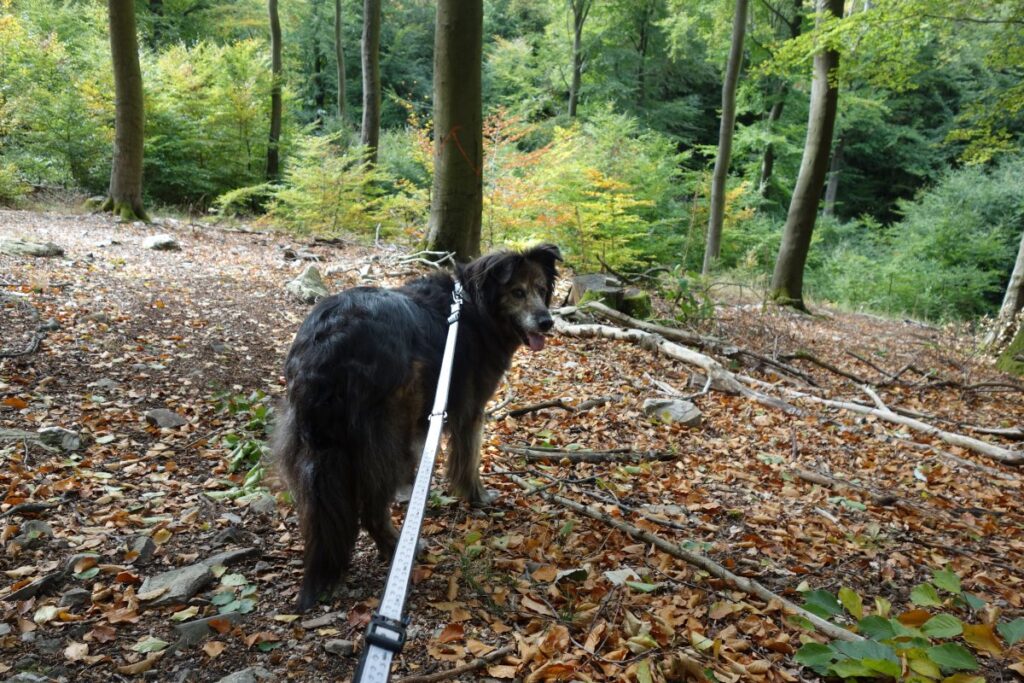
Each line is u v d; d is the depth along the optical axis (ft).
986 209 76.54
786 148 82.33
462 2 27.58
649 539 11.92
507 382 20.90
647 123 92.02
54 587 9.05
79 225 33.68
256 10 86.74
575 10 82.53
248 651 8.21
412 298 10.97
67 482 11.70
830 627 9.46
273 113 59.88
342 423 8.84
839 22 35.45
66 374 16.58
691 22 71.51
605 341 26.27
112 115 46.60
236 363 19.33
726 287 47.75
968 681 7.98
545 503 13.39
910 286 67.15
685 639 9.27
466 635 8.96
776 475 16.24
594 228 40.24
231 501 12.03
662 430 18.54
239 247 34.17
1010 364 32.81
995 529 14.07
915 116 103.91
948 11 34.50
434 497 12.94
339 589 9.61
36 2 60.18
